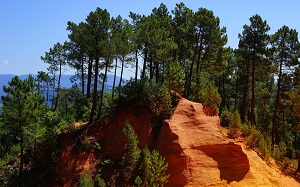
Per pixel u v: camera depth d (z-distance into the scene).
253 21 37.03
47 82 52.12
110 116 28.58
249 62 38.69
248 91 52.25
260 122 44.06
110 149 25.97
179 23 42.00
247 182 21.89
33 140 26.64
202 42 40.84
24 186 24.06
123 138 26.22
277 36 36.44
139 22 38.78
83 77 44.66
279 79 37.31
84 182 22.28
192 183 21.12
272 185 23.75
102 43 27.94
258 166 25.11
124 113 27.91
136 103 28.28
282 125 49.66
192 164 22.12
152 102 27.80
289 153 37.16
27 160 26.86
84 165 24.72
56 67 52.16
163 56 35.50
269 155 29.25
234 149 23.23
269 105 50.69
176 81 29.53
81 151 25.56
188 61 48.59
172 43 35.59
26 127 26.33
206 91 31.28
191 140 23.69
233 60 52.94
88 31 28.69
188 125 25.06
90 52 29.97
